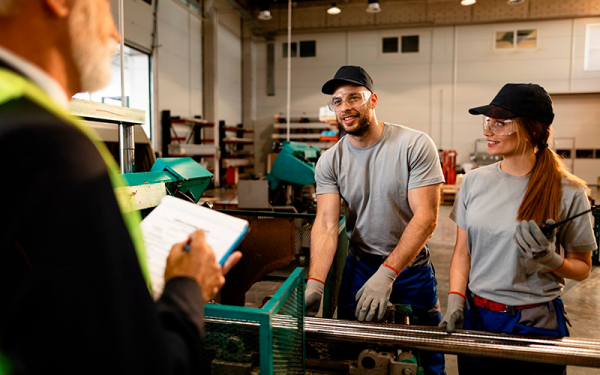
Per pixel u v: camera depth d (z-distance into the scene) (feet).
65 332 1.14
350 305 5.76
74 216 1.15
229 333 2.78
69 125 1.27
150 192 3.70
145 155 7.95
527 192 3.73
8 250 1.18
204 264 1.82
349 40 35.68
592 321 9.66
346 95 4.81
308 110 37.06
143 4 23.39
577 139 33.17
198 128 29.81
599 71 32.01
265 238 6.32
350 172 5.37
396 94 35.37
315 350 4.24
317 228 5.37
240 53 37.09
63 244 1.14
